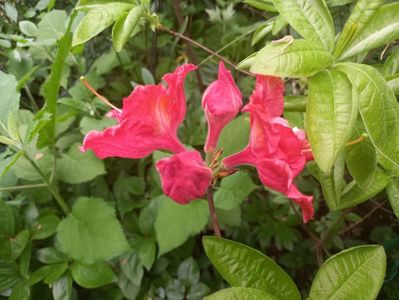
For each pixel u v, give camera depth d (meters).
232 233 0.28
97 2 0.19
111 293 0.26
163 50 0.34
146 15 0.20
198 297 0.25
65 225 0.24
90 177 0.25
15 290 0.23
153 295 0.25
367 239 0.30
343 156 0.16
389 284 0.26
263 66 0.12
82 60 0.28
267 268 0.15
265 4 0.21
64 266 0.24
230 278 0.15
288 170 0.12
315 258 0.29
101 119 0.28
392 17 0.13
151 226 0.26
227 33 0.31
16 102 0.20
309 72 0.12
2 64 0.28
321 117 0.12
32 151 0.26
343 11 0.22
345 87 0.12
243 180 0.25
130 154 0.14
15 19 0.24
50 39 0.24
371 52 0.21
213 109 0.14
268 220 0.28
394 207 0.17
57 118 0.26
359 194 0.17
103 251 0.24
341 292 0.14
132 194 0.28
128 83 0.33
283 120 0.12
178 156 0.13
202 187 0.13
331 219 0.27
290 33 0.23
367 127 0.12
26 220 0.25
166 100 0.13
